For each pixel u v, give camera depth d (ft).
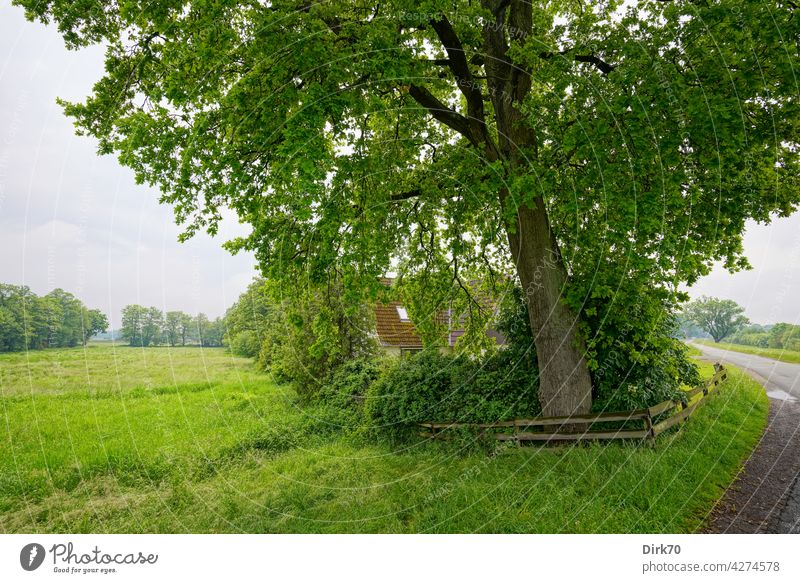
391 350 61.57
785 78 20.35
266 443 37.17
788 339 75.82
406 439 35.55
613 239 21.91
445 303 40.24
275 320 62.54
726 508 16.92
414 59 24.88
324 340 31.22
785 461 20.97
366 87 24.89
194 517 22.24
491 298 40.83
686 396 28.12
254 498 24.49
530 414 29.25
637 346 27.04
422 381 37.04
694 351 71.67
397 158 33.01
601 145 22.41
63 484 27.30
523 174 23.49
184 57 23.54
